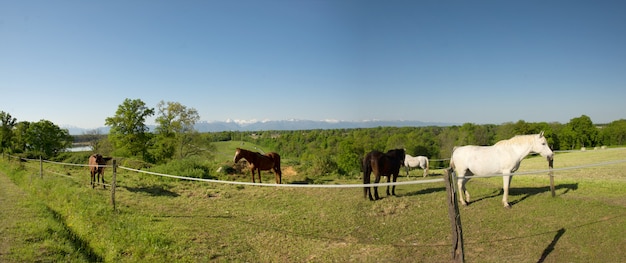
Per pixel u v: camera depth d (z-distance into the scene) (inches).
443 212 313.0
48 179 570.6
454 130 2247.8
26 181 591.5
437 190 417.7
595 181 422.6
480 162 332.8
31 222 312.5
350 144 1726.1
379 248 234.1
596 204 295.4
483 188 415.8
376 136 2613.2
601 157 1042.1
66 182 541.6
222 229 290.2
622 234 224.8
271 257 229.5
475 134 2057.1
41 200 438.3
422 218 299.3
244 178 643.5
